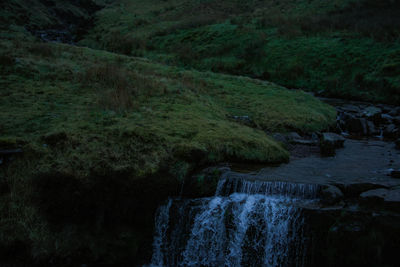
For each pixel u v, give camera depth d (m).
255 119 12.32
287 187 6.83
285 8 37.91
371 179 7.34
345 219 5.75
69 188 6.09
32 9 38.19
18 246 5.59
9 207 5.87
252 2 45.50
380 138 12.70
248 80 18.77
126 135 7.52
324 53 24.36
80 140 7.11
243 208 6.35
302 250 5.95
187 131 8.50
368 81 20.42
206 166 7.59
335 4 34.62
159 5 53.03
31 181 6.16
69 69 12.72
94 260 5.90
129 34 36.47
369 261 5.48
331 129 13.45
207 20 36.25
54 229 5.89
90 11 52.56
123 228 6.30
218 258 6.27
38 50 14.44
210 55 28.30
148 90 11.84
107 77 12.21
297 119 12.73
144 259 6.31
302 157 9.50
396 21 25.72
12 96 9.39
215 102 13.36
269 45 27.33
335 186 6.81
